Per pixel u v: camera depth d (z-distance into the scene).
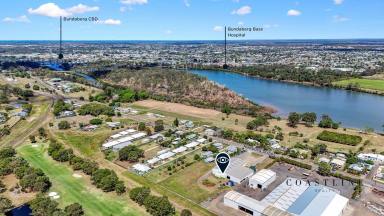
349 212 113.25
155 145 176.38
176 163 152.12
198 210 114.06
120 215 108.88
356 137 187.00
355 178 137.50
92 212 110.38
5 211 110.06
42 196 113.75
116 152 165.75
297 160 157.88
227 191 128.12
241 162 150.62
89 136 187.88
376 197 123.31
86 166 139.88
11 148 158.88
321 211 109.19
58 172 140.88
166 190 127.81
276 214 106.56
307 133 199.62
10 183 130.00
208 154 161.88
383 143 182.62
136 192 117.94
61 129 198.25
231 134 188.00
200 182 135.00
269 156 162.12
